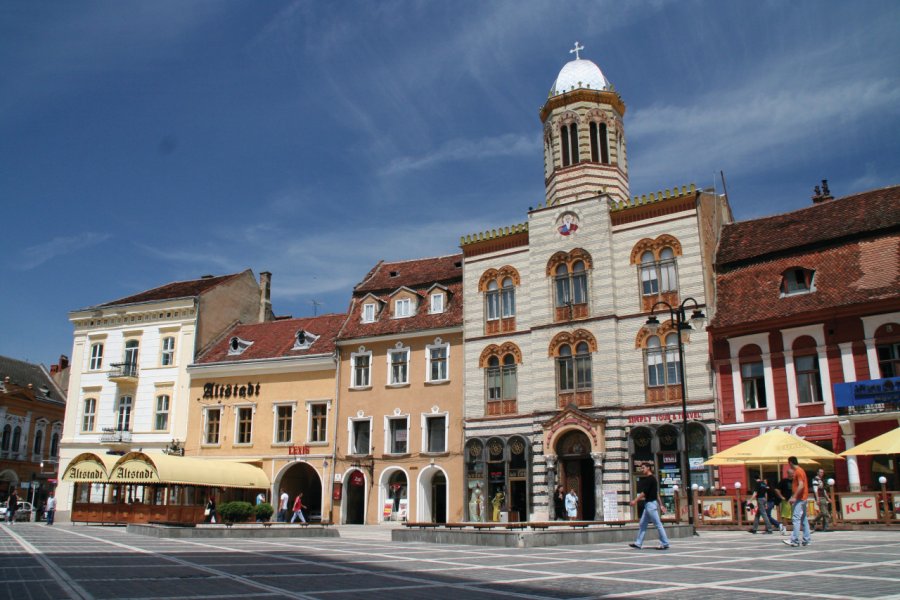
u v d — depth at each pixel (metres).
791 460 20.33
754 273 37.69
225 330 58.41
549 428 40.28
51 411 78.50
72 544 21.72
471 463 43.25
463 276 46.38
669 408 37.47
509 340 43.50
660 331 38.56
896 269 33.00
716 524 28.34
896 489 30.83
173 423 53.91
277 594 10.59
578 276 41.81
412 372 46.72
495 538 21.30
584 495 39.66
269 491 49.41
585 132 45.47
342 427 48.25
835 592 10.73
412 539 24.17
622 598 10.30
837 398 32.38
